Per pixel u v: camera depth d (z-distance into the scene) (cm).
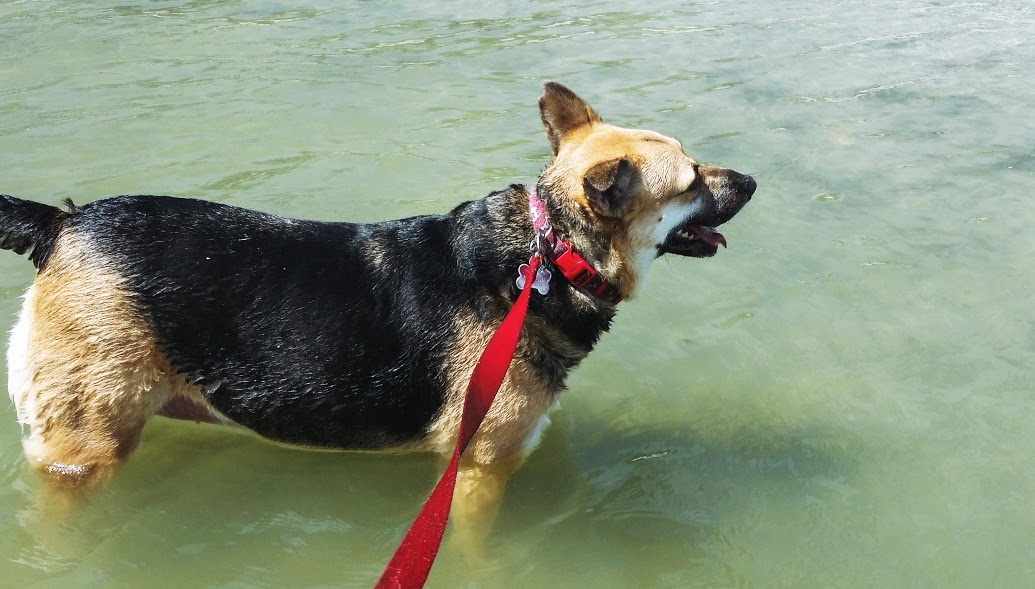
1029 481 179
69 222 169
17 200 168
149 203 171
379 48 340
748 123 280
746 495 179
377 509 177
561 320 170
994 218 241
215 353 168
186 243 168
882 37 357
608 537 173
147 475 179
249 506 176
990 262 226
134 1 390
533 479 182
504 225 171
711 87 306
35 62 312
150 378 167
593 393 198
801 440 188
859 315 213
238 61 322
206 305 167
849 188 252
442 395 172
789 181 254
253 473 181
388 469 183
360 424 173
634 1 402
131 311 164
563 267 168
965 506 175
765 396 197
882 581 164
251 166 252
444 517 137
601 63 327
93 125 268
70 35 343
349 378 171
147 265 166
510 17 380
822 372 201
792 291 219
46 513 170
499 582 166
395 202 239
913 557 168
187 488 178
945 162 264
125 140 261
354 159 257
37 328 166
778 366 202
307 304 169
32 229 168
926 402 194
